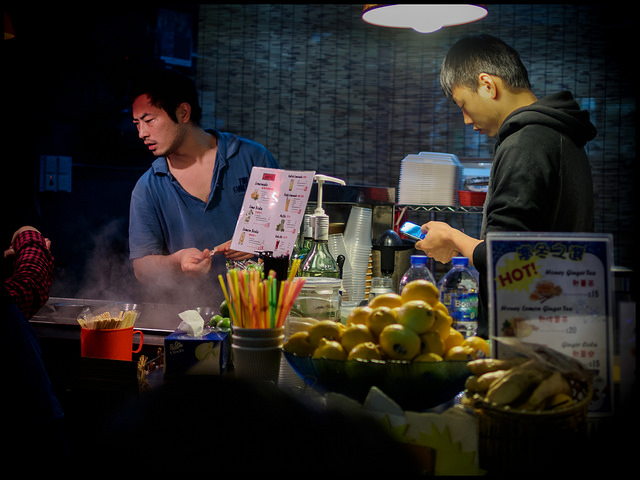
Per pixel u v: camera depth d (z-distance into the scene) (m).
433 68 4.20
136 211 2.96
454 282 1.48
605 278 1.04
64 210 3.64
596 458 0.89
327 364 1.06
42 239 1.70
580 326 1.04
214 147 3.00
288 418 0.66
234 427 0.65
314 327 1.15
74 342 1.78
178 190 2.95
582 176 1.67
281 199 1.69
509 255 1.05
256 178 1.74
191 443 0.65
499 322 1.04
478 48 1.80
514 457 0.87
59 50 3.40
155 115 2.83
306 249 1.87
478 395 0.93
